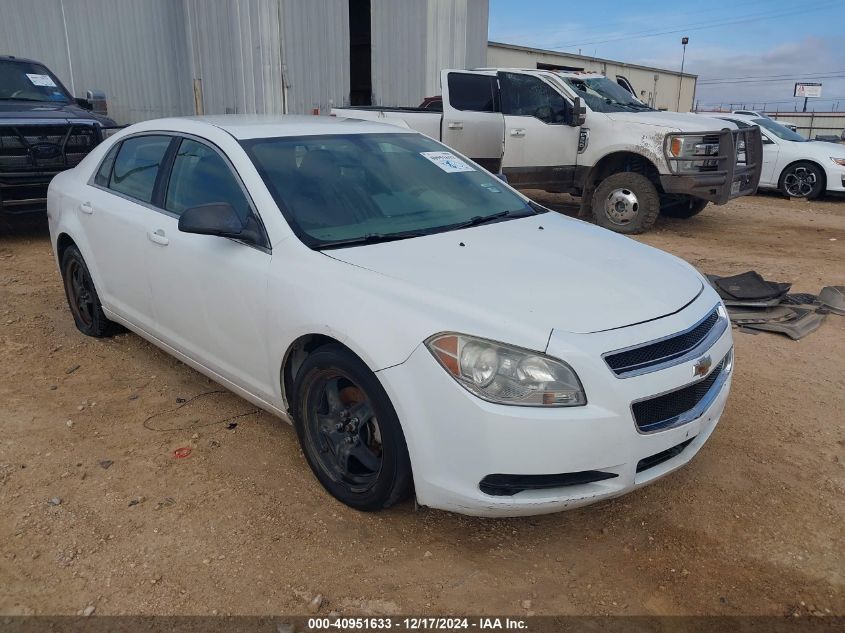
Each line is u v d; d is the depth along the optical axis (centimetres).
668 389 267
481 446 252
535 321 261
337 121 435
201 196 376
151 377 448
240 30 1305
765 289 590
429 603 259
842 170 1277
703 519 311
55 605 255
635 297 290
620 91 1022
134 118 1525
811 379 458
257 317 328
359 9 1591
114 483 330
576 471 255
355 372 283
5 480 331
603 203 934
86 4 1481
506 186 438
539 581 271
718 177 860
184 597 259
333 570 275
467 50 1503
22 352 486
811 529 304
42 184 826
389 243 328
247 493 323
